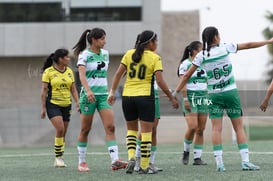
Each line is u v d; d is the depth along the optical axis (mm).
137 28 73312
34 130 47969
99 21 73625
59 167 25562
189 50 25391
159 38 73625
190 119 25484
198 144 25703
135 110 21125
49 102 25875
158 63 20656
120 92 46406
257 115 48031
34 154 34938
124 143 46438
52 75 25719
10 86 72312
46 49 73250
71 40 73500
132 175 20750
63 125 25828
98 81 22422
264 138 56719
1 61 72938
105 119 22453
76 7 73625
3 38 73062
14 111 48062
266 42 21531
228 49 21422
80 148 23125
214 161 27188
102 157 30781
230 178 19344
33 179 20500
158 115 22344
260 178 19250
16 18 73438
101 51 22641
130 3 73562
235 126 22172
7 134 47875
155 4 73438
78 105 26047
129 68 20953
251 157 28453
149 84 20797
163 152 34125
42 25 73438
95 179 19844
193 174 20828
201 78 25438
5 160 30344
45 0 73312
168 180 19141
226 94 21500
